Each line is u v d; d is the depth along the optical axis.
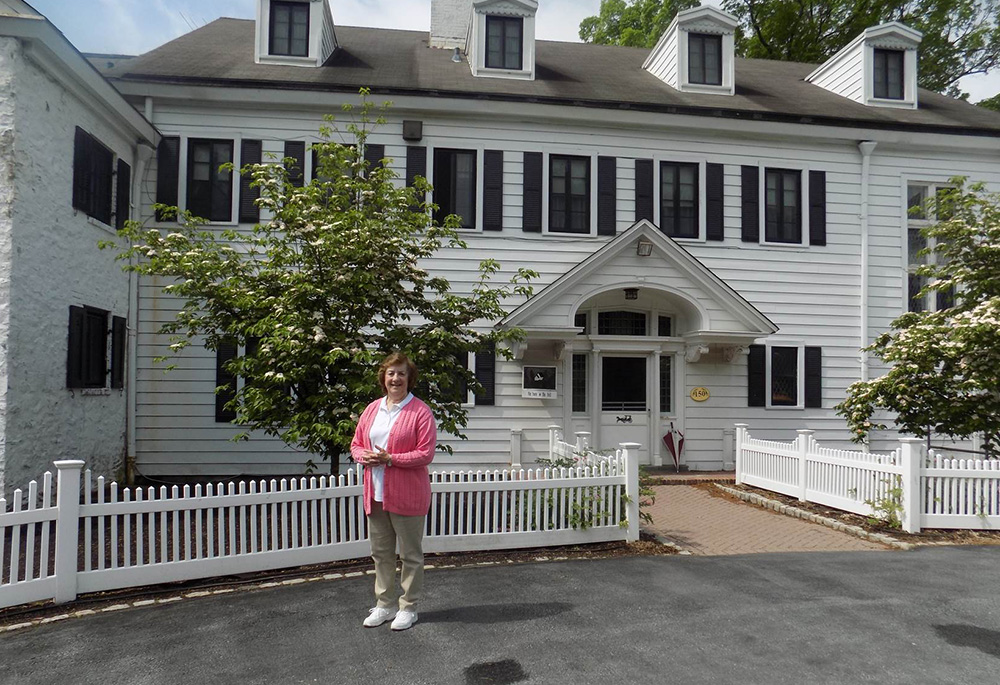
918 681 3.88
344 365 6.91
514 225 12.26
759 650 4.30
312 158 11.73
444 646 4.31
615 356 12.63
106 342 10.02
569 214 12.48
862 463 8.47
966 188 12.17
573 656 4.17
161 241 7.25
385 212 7.67
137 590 5.39
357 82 12.09
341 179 7.53
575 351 12.40
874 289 13.21
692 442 12.55
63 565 5.07
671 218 12.77
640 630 4.62
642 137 12.70
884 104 14.23
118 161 10.36
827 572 6.21
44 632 4.56
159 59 12.34
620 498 7.26
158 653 4.21
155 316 11.30
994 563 6.58
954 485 7.95
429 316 7.54
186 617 4.84
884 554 6.96
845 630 4.68
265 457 11.44
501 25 13.41
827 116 12.78
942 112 14.41
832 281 13.10
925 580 5.96
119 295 10.49
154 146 11.27
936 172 13.45
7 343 7.38
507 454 12.02
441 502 6.62
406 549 4.53
